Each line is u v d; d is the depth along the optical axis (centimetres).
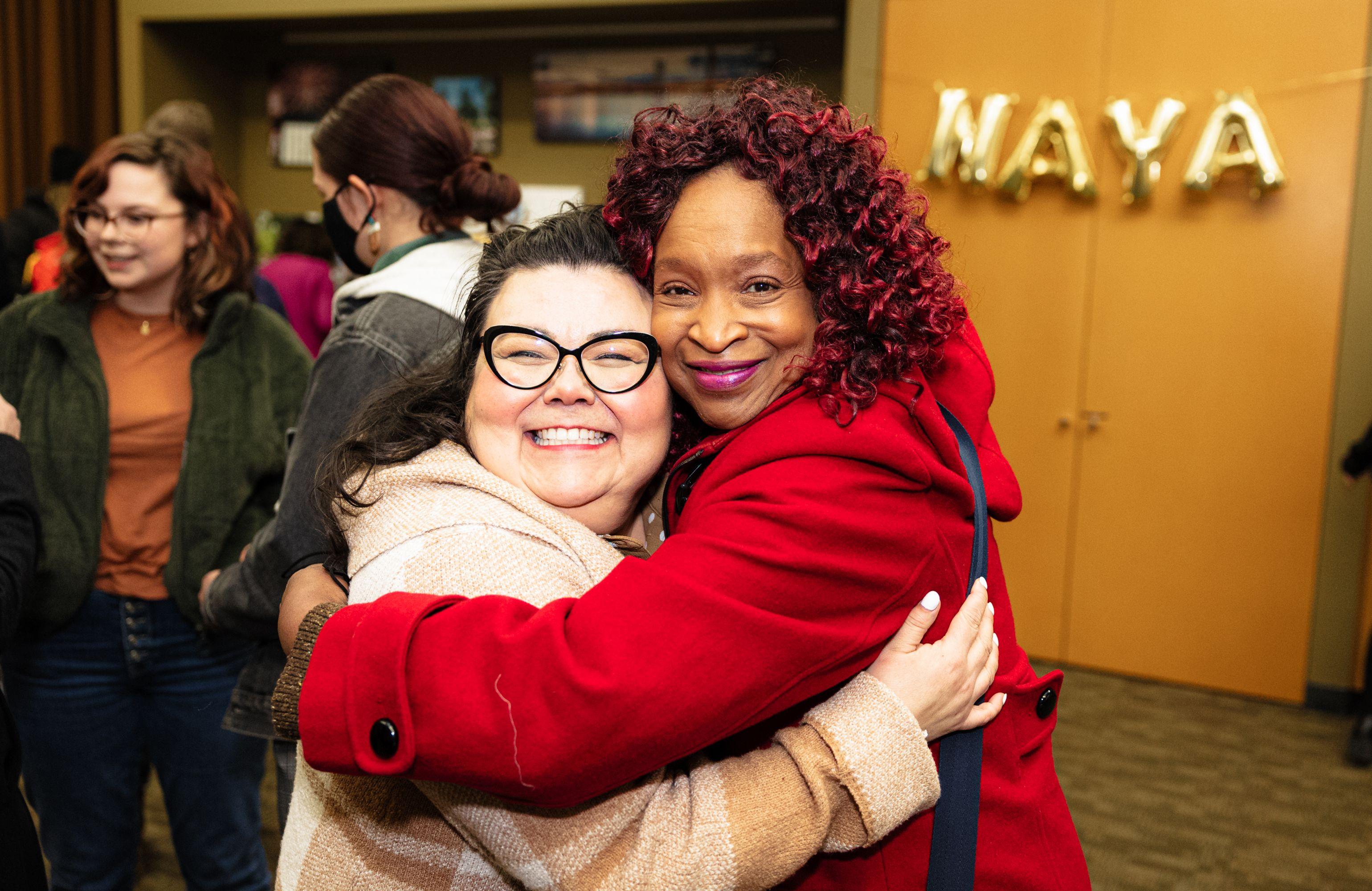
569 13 525
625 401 86
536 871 75
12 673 171
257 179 628
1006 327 398
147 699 177
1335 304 354
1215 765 320
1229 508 376
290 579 108
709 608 70
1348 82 344
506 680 68
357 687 70
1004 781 92
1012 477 97
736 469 79
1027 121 387
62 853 175
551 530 83
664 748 69
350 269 163
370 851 84
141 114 562
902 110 402
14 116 576
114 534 173
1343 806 293
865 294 78
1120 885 247
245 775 182
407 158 145
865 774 76
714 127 81
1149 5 366
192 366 176
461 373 93
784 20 531
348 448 90
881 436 77
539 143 580
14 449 126
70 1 597
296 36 595
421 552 79
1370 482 357
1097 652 401
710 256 80
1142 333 381
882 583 77
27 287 359
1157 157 368
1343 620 365
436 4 507
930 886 85
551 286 86
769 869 74
